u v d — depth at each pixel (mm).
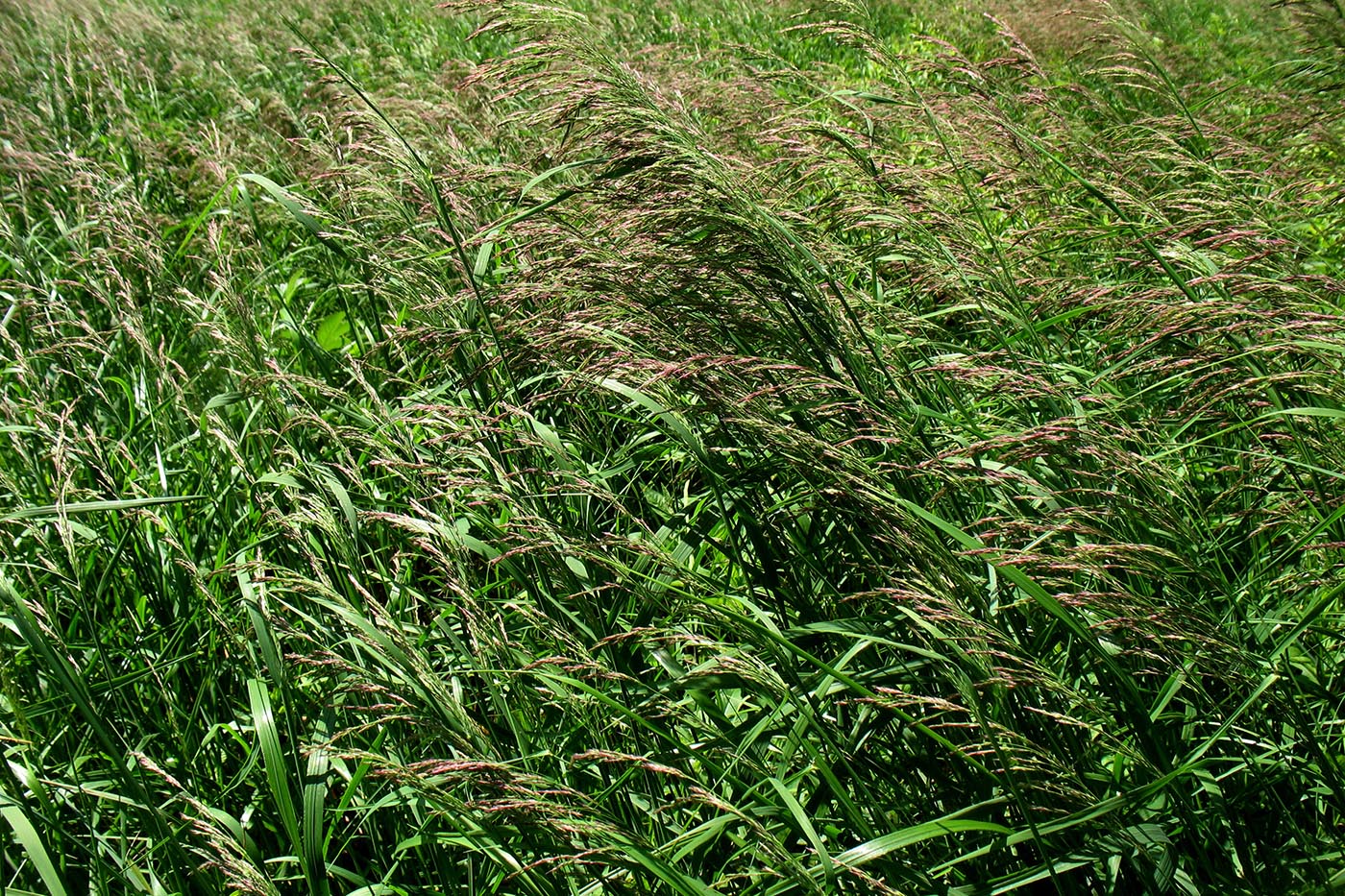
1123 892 2410
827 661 2781
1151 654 2352
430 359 4500
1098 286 3738
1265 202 4332
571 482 2914
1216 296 3305
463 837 2416
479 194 4496
